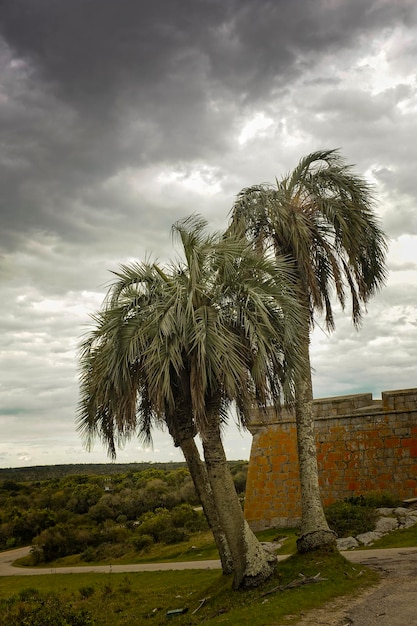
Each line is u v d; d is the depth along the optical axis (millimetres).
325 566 13461
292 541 23219
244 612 11047
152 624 13562
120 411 13227
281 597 11883
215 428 13773
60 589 22906
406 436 25656
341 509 22328
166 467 132500
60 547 42781
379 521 21594
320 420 27953
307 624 9727
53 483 91188
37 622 12867
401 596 11039
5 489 91938
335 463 27125
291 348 13750
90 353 14211
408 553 16406
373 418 26609
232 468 73625
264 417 29328
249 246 14820
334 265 16172
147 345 13367
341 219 16141
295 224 15781
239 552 13188
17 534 58812
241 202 16469
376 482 25906
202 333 12523
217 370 12508
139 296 13914
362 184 16828
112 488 72688
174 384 14625
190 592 16656
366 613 10008
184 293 13508
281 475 28562
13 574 35594
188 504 57281
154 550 34281
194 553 29344
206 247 14164
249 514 28859
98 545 42719
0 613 14281
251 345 13062
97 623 14938
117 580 23469
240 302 13656
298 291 15438
